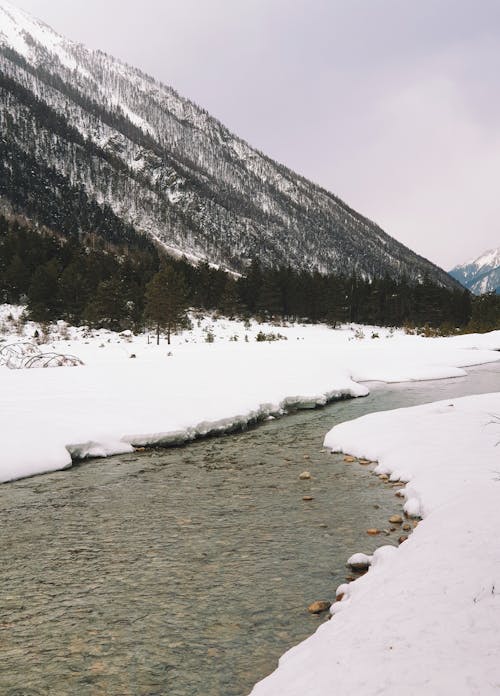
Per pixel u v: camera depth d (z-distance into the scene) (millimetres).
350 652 3215
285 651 4047
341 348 32656
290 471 9469
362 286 89625
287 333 54812
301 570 5480
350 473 9258
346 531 6562
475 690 2518
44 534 6562
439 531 5035
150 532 6605
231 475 9234
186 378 16859
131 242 177750
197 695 3572
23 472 9062
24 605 4836
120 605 4820
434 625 3279
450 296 91188
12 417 10938
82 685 3707
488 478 7348
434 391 19984
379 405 16922
